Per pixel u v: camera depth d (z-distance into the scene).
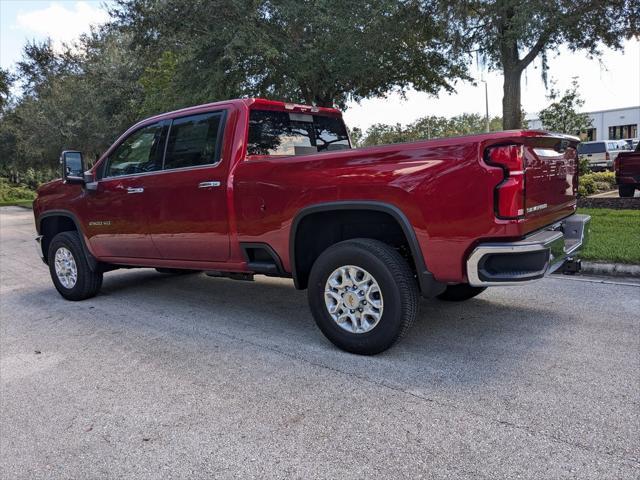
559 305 5.12
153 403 3.41
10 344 4.84
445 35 12.39
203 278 7.39
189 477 2.59
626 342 4.05
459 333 4.41
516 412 3.03
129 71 21.56
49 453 2.91
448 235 3.47
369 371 3.71
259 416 3.14
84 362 4.24
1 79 29.25
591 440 2.71
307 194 4.05
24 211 29.73
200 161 4.89
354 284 3.96
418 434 2.84
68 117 24.81
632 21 11.23
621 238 7.54
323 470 2.57
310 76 13.91
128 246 5.68
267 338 4.57
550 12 10.17
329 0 12.72
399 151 3.61
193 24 12.95
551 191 3.94
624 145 28.03
